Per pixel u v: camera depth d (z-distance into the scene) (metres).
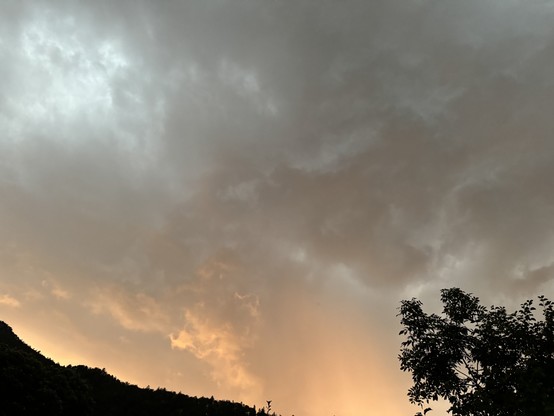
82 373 86.44
